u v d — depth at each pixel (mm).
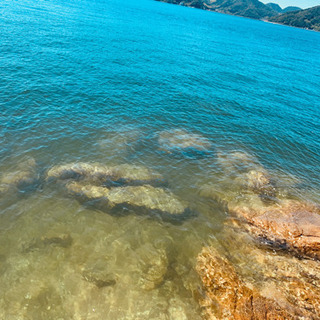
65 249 10883
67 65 32125
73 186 14148
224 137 22766
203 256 11109
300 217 13391
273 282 10000
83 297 9211
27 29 43656
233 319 8695
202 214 13773
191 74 39469
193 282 10047
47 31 45719
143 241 11734
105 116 22594
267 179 17234
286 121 28406
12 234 11219
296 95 38844
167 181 15984
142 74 35156
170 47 56344
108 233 11906
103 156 17234
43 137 18094
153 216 13141
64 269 10078
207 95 31938
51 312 8672
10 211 12234
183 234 12359
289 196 15922
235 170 17922
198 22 133500
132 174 15734
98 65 34875
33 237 11234
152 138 20453
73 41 43500
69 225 12031
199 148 20031
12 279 9492
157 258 11000
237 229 12891
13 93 22781
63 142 18016
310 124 28688
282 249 11844
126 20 83438
